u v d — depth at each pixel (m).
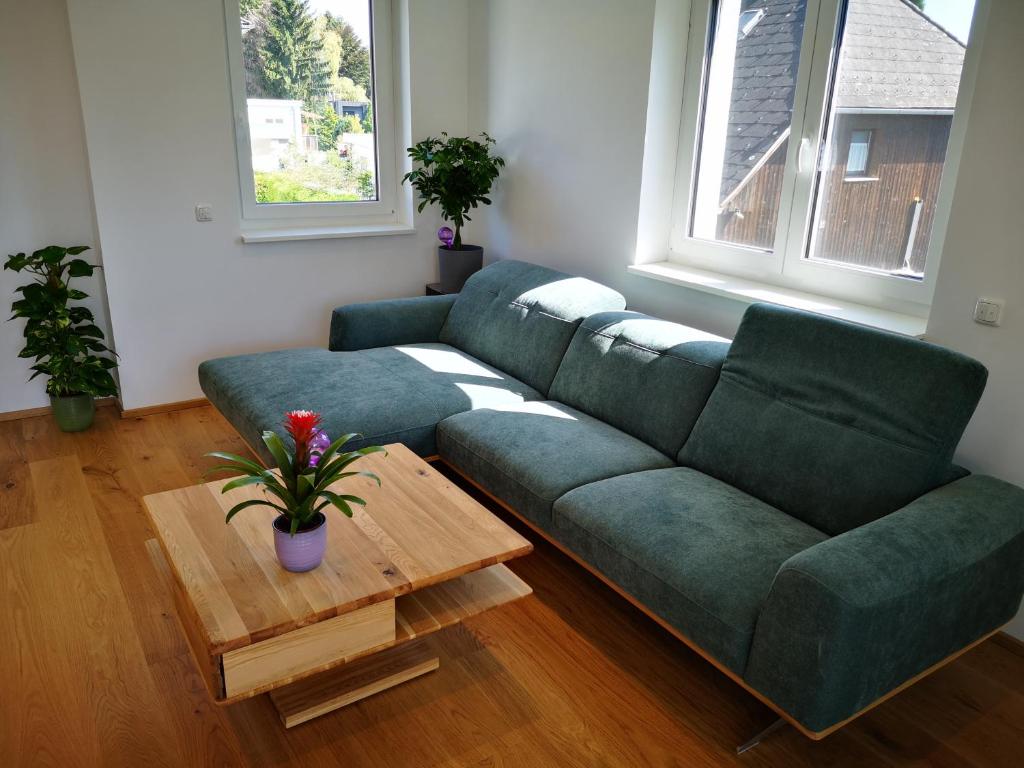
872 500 2.04
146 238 3.64
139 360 3.79
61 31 3.43
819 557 1.64
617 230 3.52
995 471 2.24
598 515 2.15
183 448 3.49
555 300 3.24
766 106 2.99
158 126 3.54
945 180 2.44
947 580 1.75
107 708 1.95
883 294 2.69
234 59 3.75
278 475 2.29
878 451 2.05
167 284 3.76
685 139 3.32
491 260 4.49
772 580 1.82
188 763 1.80
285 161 4.05
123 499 3.01
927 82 2.46
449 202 3.99
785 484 2.22
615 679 2.11
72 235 3.69
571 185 3.75
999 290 2.15
